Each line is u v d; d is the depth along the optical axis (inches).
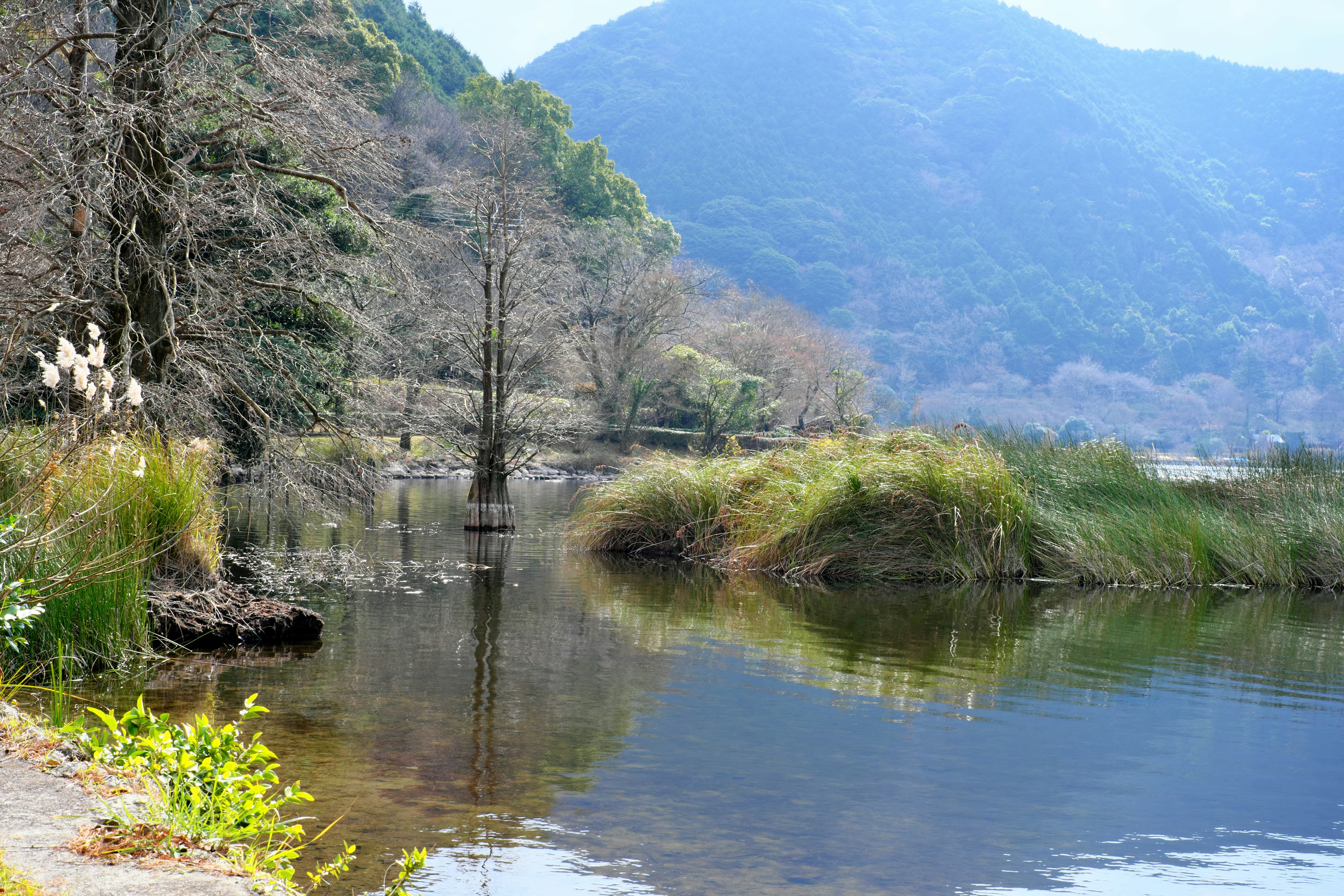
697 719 265.1
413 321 698.8
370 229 530.0
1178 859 181.3
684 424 2447.1
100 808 130.8
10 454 281.7
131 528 307.4
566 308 844.0
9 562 259.4
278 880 118.9
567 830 186.2
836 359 2999.5
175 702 261.3
